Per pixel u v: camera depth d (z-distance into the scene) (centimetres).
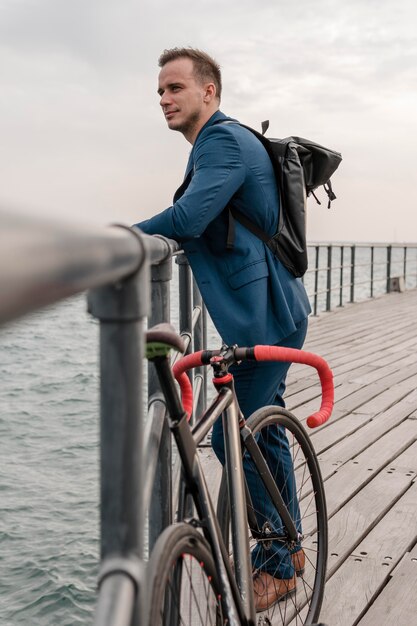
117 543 84
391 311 1284
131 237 78
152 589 125
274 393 242
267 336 229
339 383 664
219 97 252
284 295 234
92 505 850
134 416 83
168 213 220
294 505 248
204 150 227
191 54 246
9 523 791
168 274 190
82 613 603
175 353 243
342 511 354
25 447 1157
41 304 44
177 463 219
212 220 229
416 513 353
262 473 220
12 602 618
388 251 1659
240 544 178
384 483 395
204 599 153
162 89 250
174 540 137
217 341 1356
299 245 236
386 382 667
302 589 273
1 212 39
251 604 172
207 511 155
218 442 227
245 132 234
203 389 407
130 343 82
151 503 172
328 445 463
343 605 266
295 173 236
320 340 948
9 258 38
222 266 231
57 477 976
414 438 483
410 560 304
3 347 2650
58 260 48
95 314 82
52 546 722
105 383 82
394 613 262
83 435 1234
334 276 6312
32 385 1770
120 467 83
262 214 230
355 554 309
